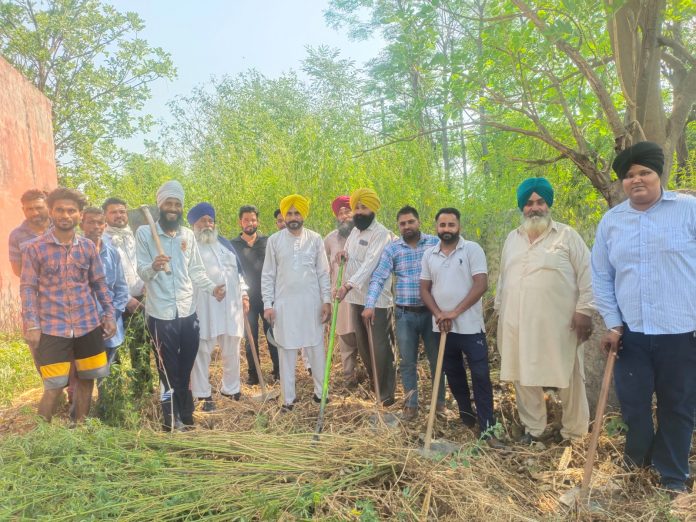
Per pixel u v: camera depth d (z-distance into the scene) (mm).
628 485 3746
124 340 5102
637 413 3764
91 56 20484
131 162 19719
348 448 3832
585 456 4156
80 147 19828
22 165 10984
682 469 3656
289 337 5438
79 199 4480
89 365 4598
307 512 3096
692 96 5129
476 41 5691
